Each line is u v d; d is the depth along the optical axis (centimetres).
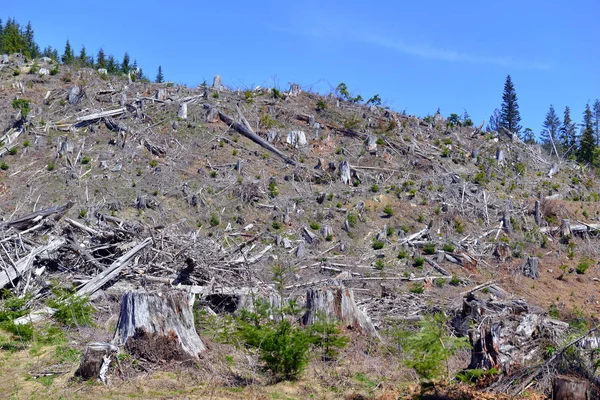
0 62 3797
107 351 816
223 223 2361
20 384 788
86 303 1194
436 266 2241
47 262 1416
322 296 1059
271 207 2508
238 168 2745
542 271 2378
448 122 3847
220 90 3672
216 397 753
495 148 3559
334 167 2908
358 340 1012
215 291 1362
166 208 2377
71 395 744
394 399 763
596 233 2770
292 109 3525
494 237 2581
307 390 803
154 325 866
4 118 2988
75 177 2517
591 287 2284
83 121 2962
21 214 2205
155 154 2819
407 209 2675
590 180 3553
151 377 814
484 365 841
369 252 2311
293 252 2205
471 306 1152
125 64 6481
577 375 751
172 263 1466
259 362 888
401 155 3197
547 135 6950
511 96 6259
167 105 3256
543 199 2945
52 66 3803
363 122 3525
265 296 1305
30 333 1017
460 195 2869
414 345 828
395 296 1691
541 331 887
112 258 1473
